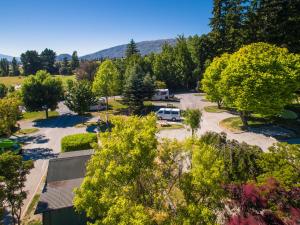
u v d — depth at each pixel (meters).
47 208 14.99
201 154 10.83
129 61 77.81
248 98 31.58
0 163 13.43
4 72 144.12
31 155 29.47
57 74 149.25
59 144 33.50
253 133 33.56
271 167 14.18
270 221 12.34
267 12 48.06
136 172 10.20
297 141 30.17
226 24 57.19
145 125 11.30
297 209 11.88
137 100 48.41
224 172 15.89
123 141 10.60
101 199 9.91
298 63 33.03
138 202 10.48
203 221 9.56
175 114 42.59
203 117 43.38
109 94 53.88
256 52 33.94
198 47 77.06
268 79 30.47
